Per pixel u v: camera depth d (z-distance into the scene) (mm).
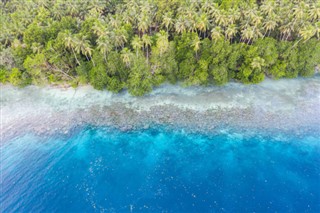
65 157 44250
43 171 41969
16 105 54156
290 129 47656
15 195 38438
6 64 56438
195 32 57656
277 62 56969
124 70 54562
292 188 38875
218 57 53875
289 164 42188
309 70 57656
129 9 59438
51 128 49250
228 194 38219
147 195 38312
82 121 50562
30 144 46375
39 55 51938
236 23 57031
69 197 38156
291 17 54219
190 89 57031
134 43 51188
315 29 51906
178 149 45156
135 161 43500
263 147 44875
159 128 48750
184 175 41062
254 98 54156
